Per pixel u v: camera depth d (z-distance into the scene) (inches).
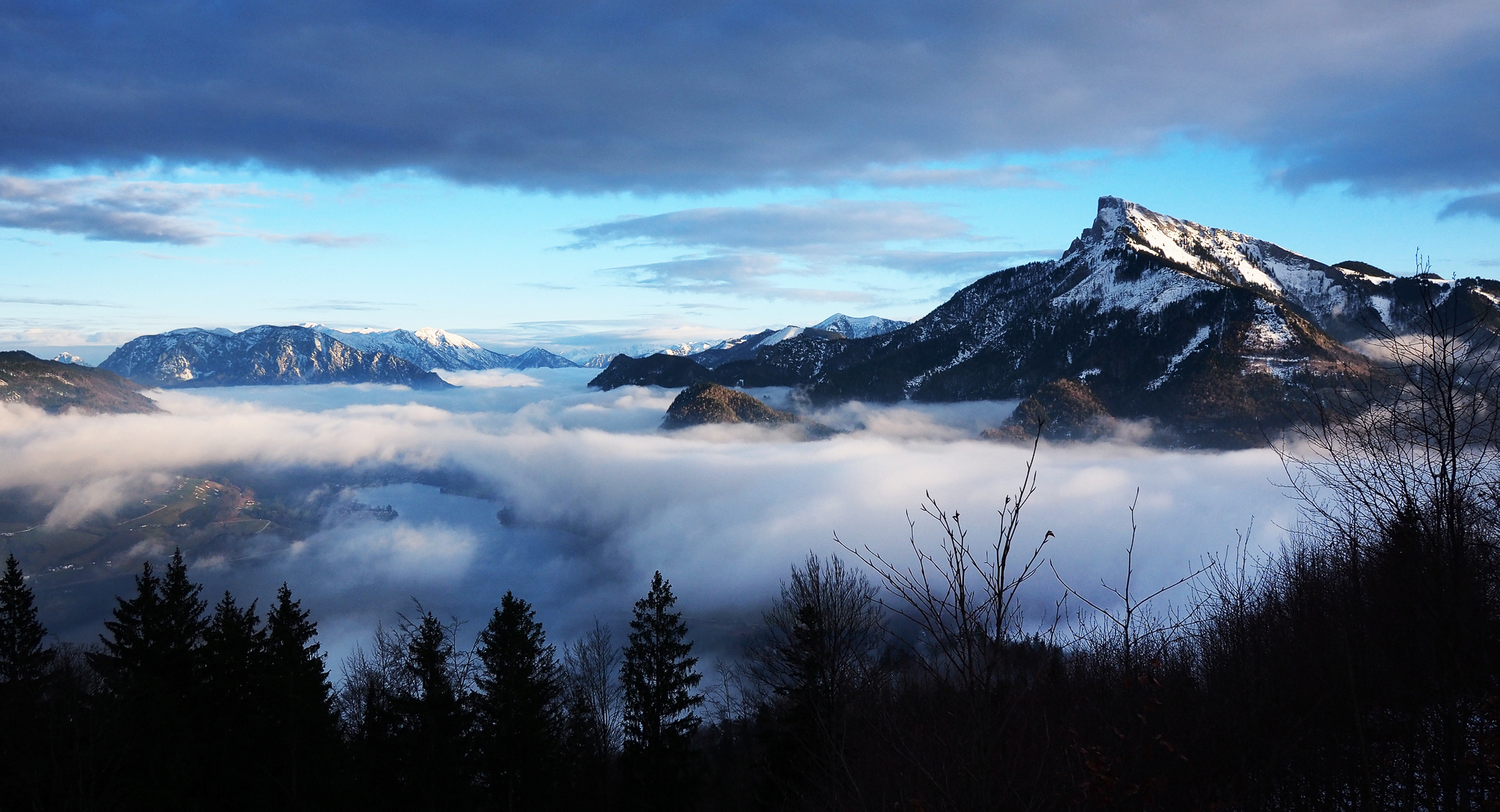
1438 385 373.4
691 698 1498.5
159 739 1065.5
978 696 344.8
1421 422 378.9
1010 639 353.7
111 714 1039.6
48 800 936.3
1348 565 481.7
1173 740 442.0
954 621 328.5
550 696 1421.0
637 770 1451.8
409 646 1386.6
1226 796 441.1
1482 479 369.7
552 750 1376.7
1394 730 430.6
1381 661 428.5
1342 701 442.6
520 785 1325.0
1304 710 454.0
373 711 1413.6
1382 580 434.0
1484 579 383.2
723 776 1668.3
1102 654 486.3
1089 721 433.4
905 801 414.0
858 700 523.5
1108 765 394.9
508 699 1327.5
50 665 1733.5
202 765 1128.2
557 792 1414.9
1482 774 397.7
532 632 1429.6
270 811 1139.3
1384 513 413.4
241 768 1153.4
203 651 1229.1
